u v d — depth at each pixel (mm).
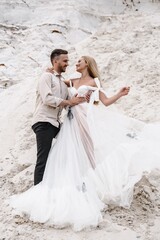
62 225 3182
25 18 12039
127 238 3066
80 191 3375
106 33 7957
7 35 10555
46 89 3631
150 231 3178
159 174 3979
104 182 3512
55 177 3496
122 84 6098
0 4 12117
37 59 9320
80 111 3760
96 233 3113
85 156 3590
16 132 5039
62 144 3656
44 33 10820
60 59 3836
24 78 8273
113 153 3609
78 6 12555
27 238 3100
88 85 3820
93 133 3650
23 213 3396
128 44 7266
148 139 3809
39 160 3633
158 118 5102
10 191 3877
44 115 3672
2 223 3336
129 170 3510
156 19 8711
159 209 3486
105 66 6586
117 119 3889
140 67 6473
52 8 12367
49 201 3338
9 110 5723
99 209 3314
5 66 8812
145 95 5738
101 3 13344
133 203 3529
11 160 4469
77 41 11031
